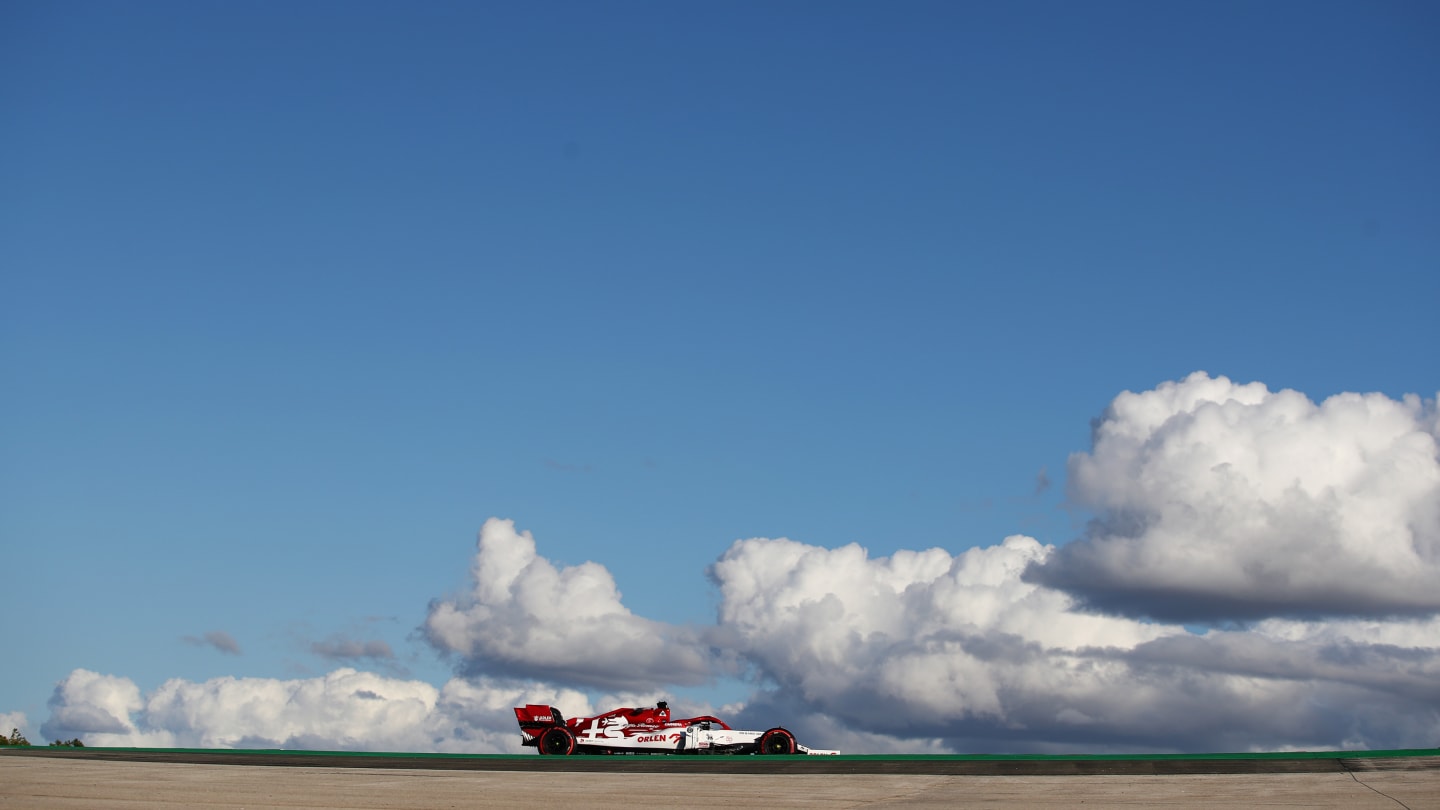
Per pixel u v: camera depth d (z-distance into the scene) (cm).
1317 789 2345
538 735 4041
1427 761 2736
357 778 2778
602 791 2488
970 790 2480
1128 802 2238
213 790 2472
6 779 2606
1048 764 2944
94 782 2598
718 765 3125
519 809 2188
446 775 2869
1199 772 2700
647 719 4038
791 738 3938
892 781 2683
